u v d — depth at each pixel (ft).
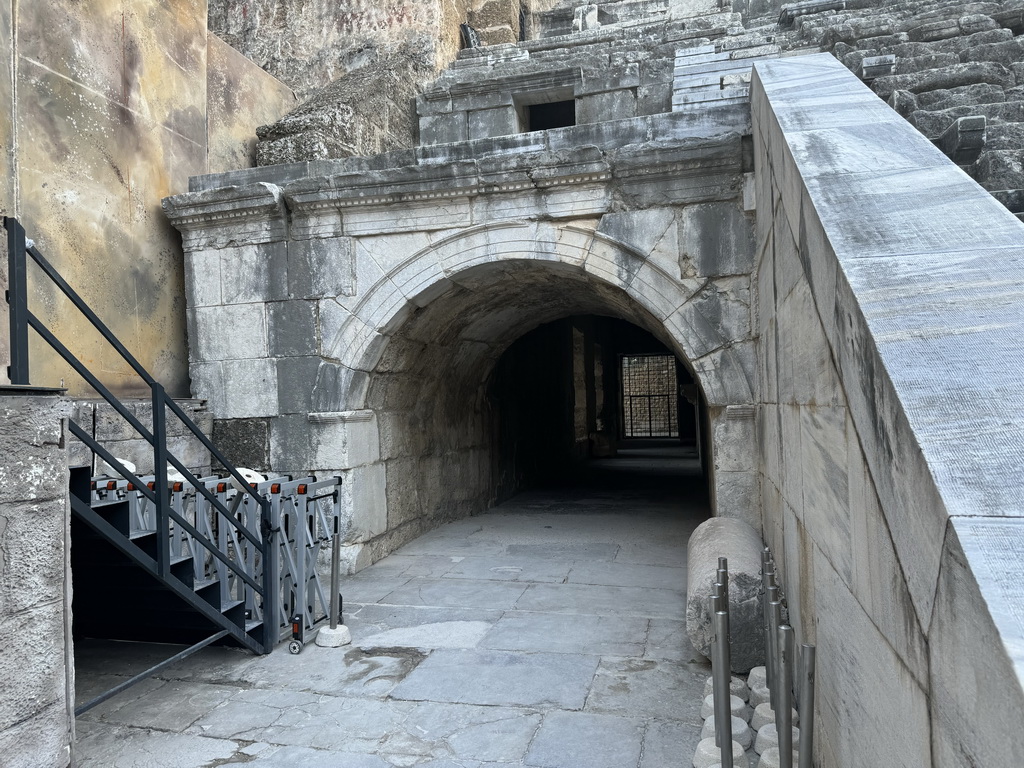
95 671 13.34
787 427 10.66
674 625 15.06
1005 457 3.70
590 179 18.01
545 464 39.29
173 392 21.13
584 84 25.71
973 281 5.28
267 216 20.10
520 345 35.47
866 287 5.49
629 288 18.13
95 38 18.83
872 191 7.25
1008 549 3.21
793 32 27.09
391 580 18.99
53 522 8.34
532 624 15.31
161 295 20.81
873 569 5.12
